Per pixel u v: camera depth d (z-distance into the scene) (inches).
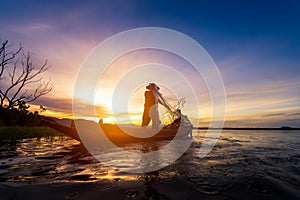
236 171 120.3
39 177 106.4
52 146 278.5
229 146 282.8
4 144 307.9
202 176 108.3
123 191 84.8
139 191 85.2
